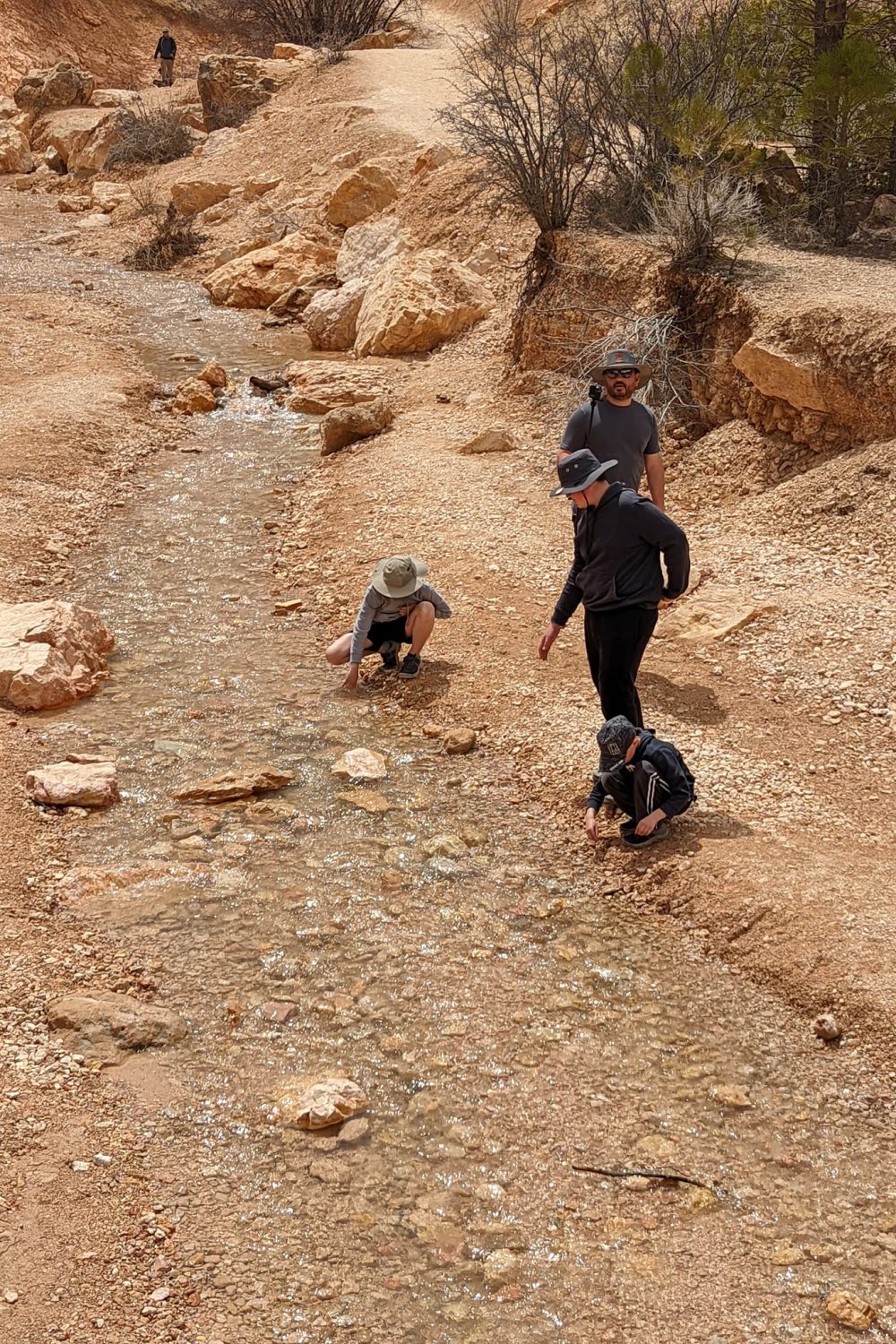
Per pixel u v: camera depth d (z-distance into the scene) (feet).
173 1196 13.57
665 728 22.52
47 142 98.32
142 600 29.66
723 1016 16.47
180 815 21.11
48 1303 12.05
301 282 59.21
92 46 127.54
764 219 43.75
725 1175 13.94
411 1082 15.42
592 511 19.57
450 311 48.08
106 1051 15.78
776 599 26.61
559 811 21.15
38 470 36.68
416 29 109.70
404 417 41.55
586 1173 14.02
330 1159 14.21
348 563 30.94
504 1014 16.58
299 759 23.00
